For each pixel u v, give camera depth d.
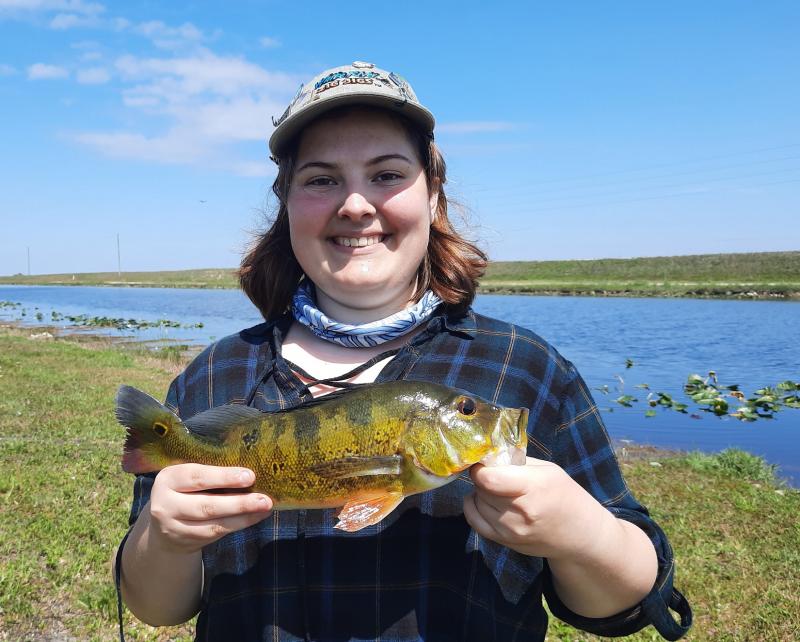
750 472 10.54
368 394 1.99
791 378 20.39
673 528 7.98
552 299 57.62
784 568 6.86
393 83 2.21
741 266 71.25
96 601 5.86
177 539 1.77
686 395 17.88
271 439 1.99
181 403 2.47
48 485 8.78
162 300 74.38
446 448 1.87
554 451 2.19
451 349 2.29
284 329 2.52
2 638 5.37
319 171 2.21
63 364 20.70
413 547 1.99
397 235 2.23
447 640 1.93
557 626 5.68
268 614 1.99
